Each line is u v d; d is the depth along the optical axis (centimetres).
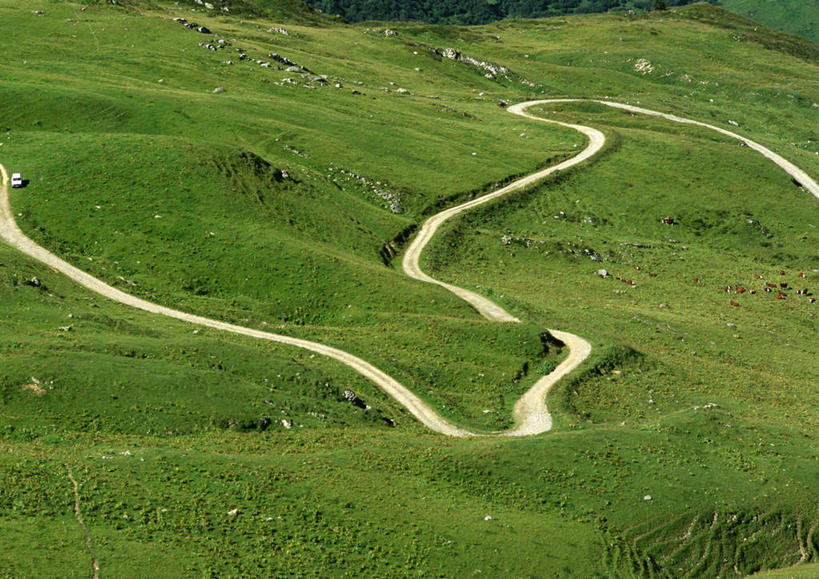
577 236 13938
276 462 5406
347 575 4422
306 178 13112
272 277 9438
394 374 7644
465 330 8519
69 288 8094
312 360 7606
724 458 6350
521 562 4809
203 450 5466
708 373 8738
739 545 5512
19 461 4753
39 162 10925
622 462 6047
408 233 12788
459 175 15050
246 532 4584
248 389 6369
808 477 6184
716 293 12250
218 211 10619
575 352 8488
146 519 4478
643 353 8850
